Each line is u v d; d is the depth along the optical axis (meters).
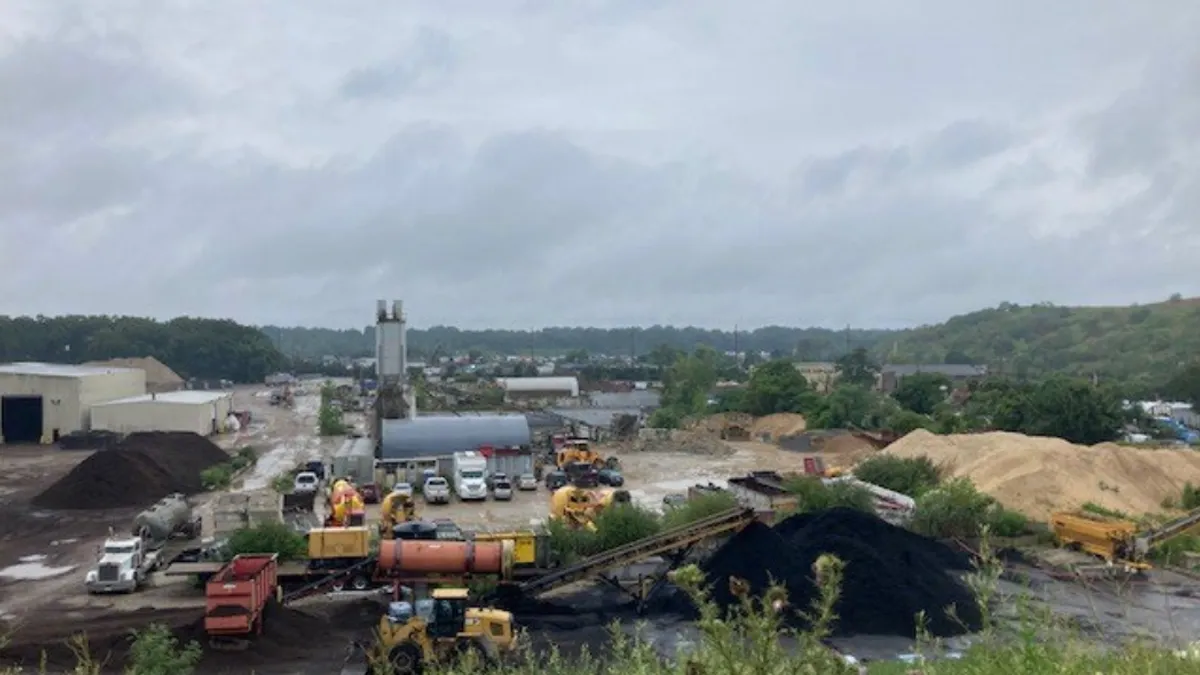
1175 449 65.25
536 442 80.69
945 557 34.47
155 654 19.34
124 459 54.41
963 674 6.37
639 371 196.25
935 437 64.06
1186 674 5.80
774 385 107.25
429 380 177.88
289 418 113.12
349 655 25.66
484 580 31.20
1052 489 49.16
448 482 58.59
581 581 34.47
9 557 38.69
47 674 22.95
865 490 44.09
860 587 28.09
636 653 8.05
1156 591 30.50
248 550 33.91
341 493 44.75
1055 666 5.89
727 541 32.28
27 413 82.00
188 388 147.12
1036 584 30.31
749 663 4.56
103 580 32.25
